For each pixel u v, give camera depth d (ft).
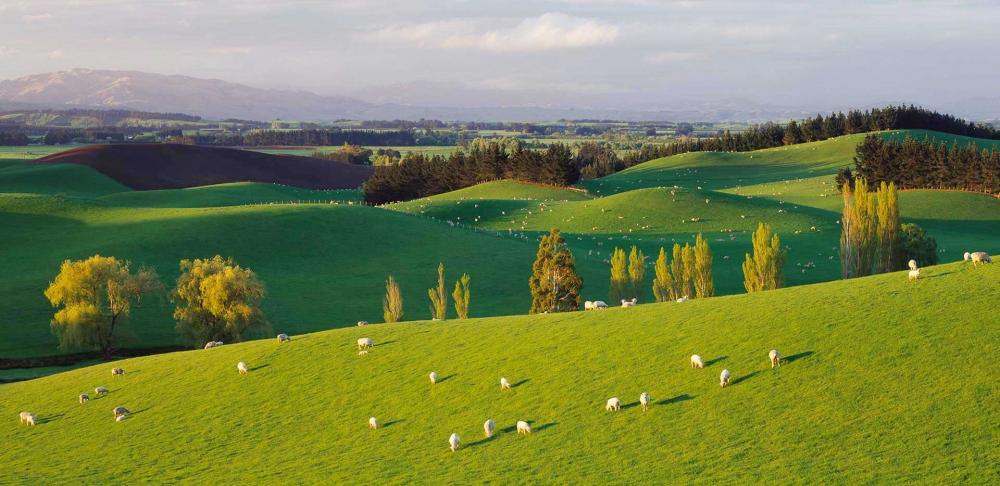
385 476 140.05
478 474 135.64
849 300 174.81
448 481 134.62
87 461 164.04
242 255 431.43
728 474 123.13
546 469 133.90
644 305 211.41
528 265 444.55
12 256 412.36
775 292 198.29
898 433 125.70
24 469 162.50
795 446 127.75
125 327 327.67
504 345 189.98
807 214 599.16
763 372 151.33
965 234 568.41
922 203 649.20
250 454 158.40
